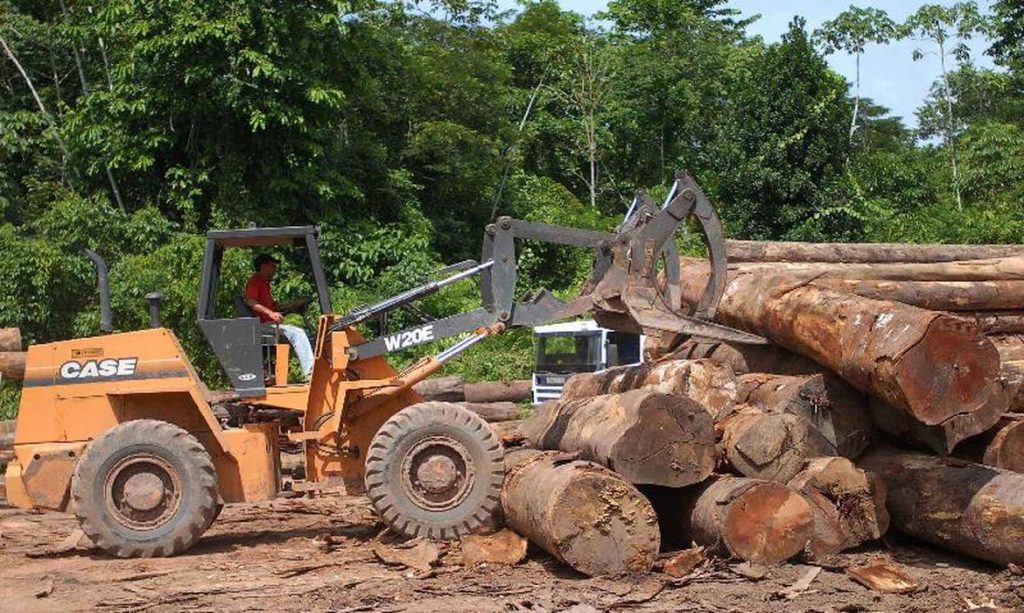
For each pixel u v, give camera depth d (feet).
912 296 35.27
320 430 34.09
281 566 30.81
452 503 32.17
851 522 28.96
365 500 43.34
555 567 29.55
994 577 27.09
